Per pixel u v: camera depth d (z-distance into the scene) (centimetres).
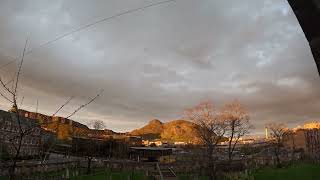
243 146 12812
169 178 8569
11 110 891
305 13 215
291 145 13788
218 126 7712
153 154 14088
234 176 6994
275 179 6675
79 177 7019
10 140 881
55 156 8025
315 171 6669
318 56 213
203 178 7081
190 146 9719
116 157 13125
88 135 9956
